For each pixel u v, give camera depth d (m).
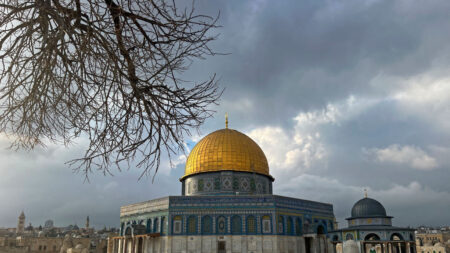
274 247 59.25
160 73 10.08
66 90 10.00
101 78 10.05
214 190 68.44
